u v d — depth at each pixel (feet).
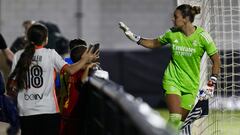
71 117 72.49
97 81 64.23
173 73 72.18
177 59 72.02
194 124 82.64
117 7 201.98
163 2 201.05
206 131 83.92
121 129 46.29
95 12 201.05
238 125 99.81
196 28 71.41
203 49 71.31
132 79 164.14
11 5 196.03
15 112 72.84
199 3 83.71
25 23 99.19
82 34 200.34
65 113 72.43
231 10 88.74
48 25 103.91
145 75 163.43
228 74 94.48
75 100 72.02
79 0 200.23
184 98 72.18
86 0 200.85
